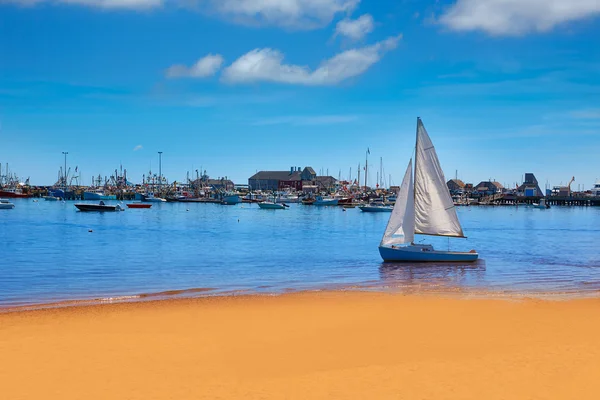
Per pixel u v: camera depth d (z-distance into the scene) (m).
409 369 16.39
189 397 14.37
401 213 46.53
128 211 161.50
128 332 21.42
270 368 16.73
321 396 14.30
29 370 16.62
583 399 13.96
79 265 46.53
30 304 28.78
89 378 15.91
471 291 33.09
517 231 96.44
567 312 25.25
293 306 27.16
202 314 25.08
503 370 16.17
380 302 28.33
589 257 53.19
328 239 74.94
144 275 40.78
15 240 70.94
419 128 45.41
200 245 65.62
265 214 151.88
